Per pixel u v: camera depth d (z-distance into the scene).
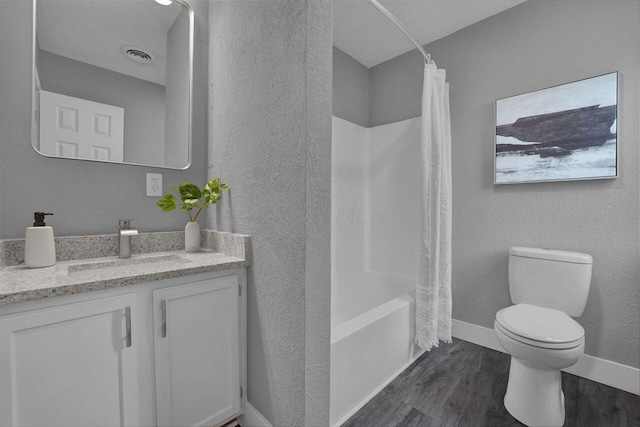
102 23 1.36
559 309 1.66
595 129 1.65
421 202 1.88
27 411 0.81
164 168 1.54
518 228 1.96
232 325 1.27
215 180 1.48
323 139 1.08
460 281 2.24
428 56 1.90
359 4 1.96
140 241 1.44
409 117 2.50
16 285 0.84
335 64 2.44
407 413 1.42
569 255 1.63
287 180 1.10
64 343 0.87
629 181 1.58
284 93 1.10
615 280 1.63
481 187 2.12
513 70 1.97
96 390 0.93
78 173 1.31
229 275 1.26
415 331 1.91
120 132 1.40
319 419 1.10
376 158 2.58
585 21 1.71
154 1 1.50
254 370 1.29
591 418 1.38
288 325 1.11
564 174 1.76
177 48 1.57
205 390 1.19
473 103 2.15
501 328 1.41
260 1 1.23
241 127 1.36
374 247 2.58
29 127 1.19
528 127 1.89
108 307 0.95
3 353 0.77
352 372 1.42
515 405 1.39
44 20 1.22
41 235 1.09
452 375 1.73
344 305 2.34
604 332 1.66
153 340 1.05
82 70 1.31
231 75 1.44
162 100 1.52
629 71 1.58
